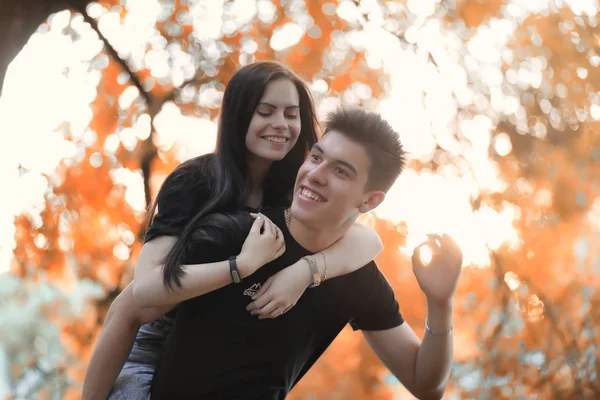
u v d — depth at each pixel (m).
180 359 2.58
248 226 2.54
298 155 3.02
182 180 2.75
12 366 6.41
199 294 2.44
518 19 6.48
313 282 2.56
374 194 2.56
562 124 6.48
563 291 6.52
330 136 2.53
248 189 2.92
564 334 6.50
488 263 6.46
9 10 4.21
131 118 6.20
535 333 6.52
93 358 2.65
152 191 6.12
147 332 2.91
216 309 2.54
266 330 2.56
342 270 2.62
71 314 6.21
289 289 2.49
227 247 2.50
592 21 6.56
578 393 6.43
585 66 6.48
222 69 6.21
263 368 2.61
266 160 2.97
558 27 6.48
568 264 6.51
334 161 2.49
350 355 6.79
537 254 6.43
